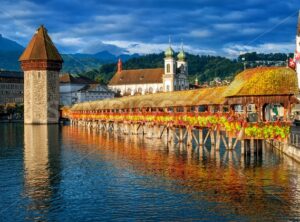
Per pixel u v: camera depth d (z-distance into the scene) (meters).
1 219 28.36
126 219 28.06
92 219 28.20
